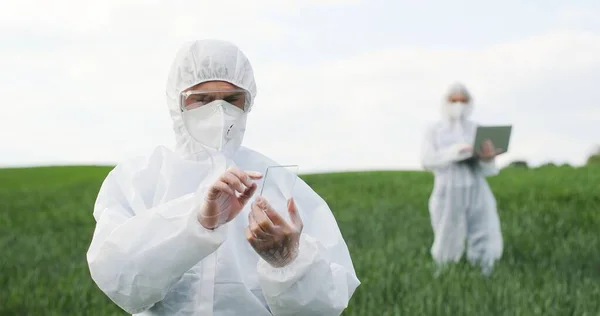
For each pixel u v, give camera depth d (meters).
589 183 21.70
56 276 10.11
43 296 8.78
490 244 10.89
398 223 15.51
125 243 3.28
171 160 3.69
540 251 11.29
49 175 33.72
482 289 8.32
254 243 3.27
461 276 9.08
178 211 3.34
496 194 19.92
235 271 3.56
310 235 3.73
